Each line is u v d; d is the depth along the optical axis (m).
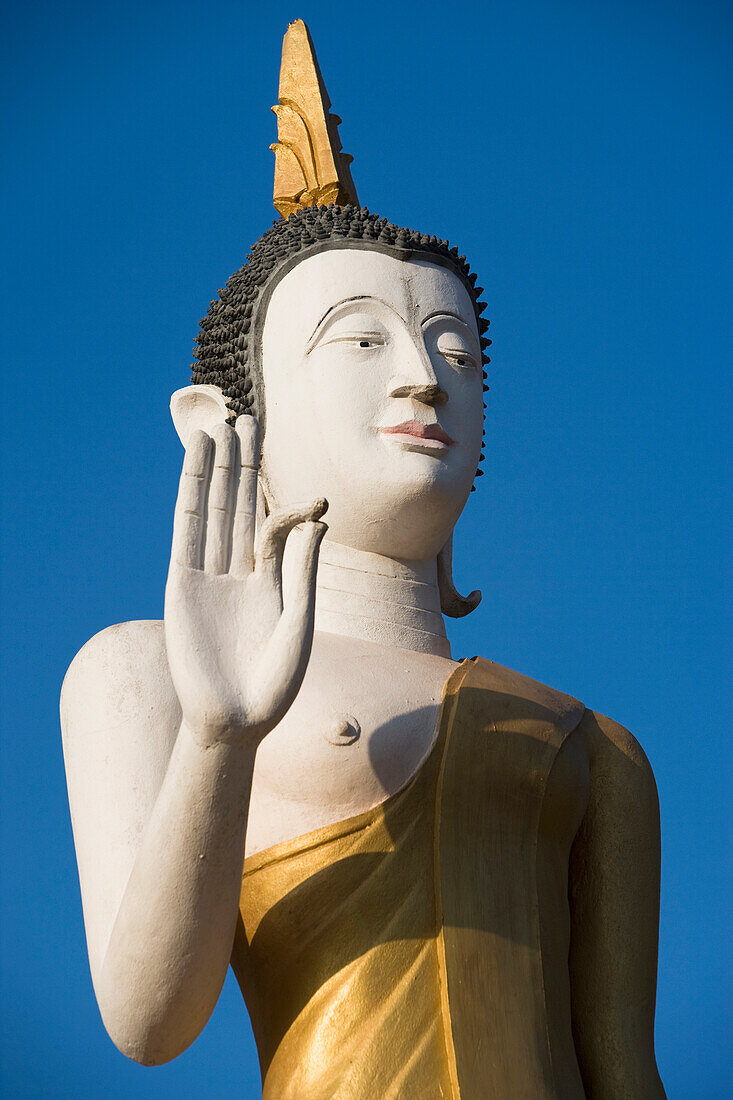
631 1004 7.89
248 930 7.34
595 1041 7.79
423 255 8.32
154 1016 6.63
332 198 9.30
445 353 8.16
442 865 7.25
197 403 8.33
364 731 7.33
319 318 8.07
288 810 7.29
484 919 7.25
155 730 7.32
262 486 8.20
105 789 7.17
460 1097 6.84
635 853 8.06
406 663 7.70
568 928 7.70
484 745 7.50
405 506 7.93
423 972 7.10
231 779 6.45
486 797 7.48
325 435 7.94
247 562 6.74
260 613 6.64
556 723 7.78
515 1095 6.94
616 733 8.22
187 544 6.68
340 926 7.16
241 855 6.61
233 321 8.38
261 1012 7.36
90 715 7.38
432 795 7.37
